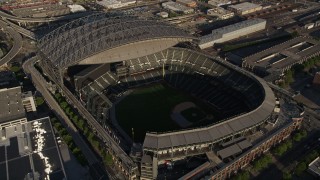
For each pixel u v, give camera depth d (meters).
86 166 198.50
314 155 199.88
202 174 178.62
